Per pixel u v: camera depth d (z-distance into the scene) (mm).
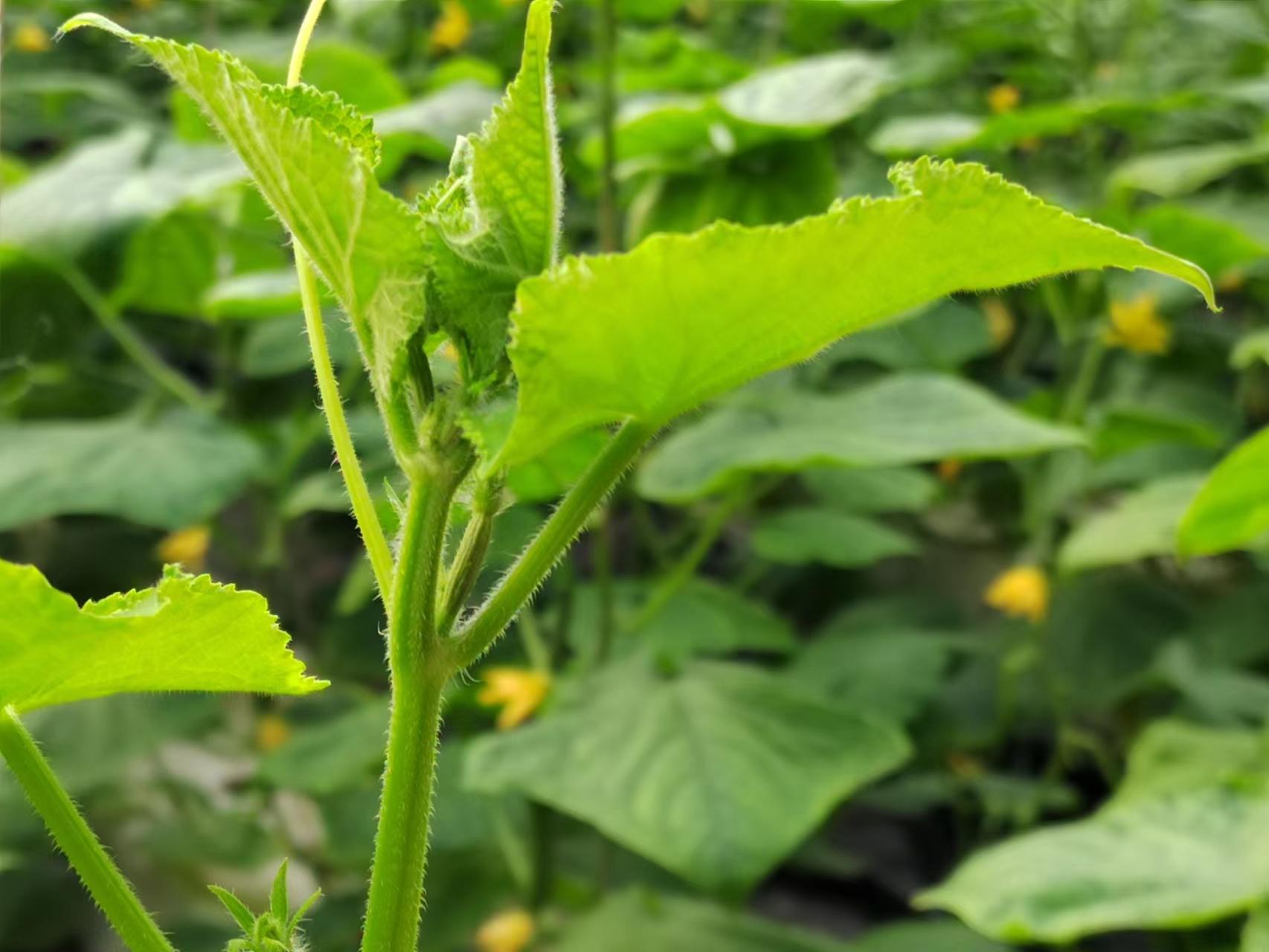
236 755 1155
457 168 352
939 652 1047
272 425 1082
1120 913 631
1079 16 1105
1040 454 1062
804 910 1205
